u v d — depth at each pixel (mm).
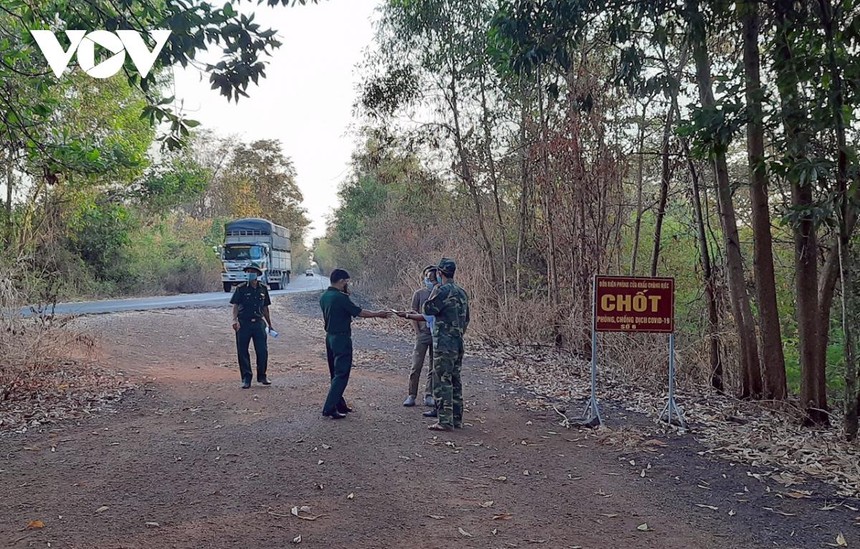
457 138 16703
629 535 4887
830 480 6176
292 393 9570
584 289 13609
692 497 5723
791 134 7566
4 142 10812
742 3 7926
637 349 11695
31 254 12156
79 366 10922
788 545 4766
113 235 32812
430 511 5258
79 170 9492
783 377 9422
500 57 10430
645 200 14703
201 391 9773
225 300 25984
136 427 7684
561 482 6062
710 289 11062
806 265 8398
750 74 8688
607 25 9648
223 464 6293
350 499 5457
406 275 22047
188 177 31781
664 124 12391
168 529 4789
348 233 35594
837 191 7391
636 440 7441
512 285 17109
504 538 4777
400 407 8828
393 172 19281
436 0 15664
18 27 9312
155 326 16344
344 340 8133
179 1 6359
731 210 9984
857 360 9062
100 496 5441
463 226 18953
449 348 7711
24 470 6090
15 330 10078
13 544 4504
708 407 9383
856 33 7238
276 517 5047
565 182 13781
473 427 7980
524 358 13609
